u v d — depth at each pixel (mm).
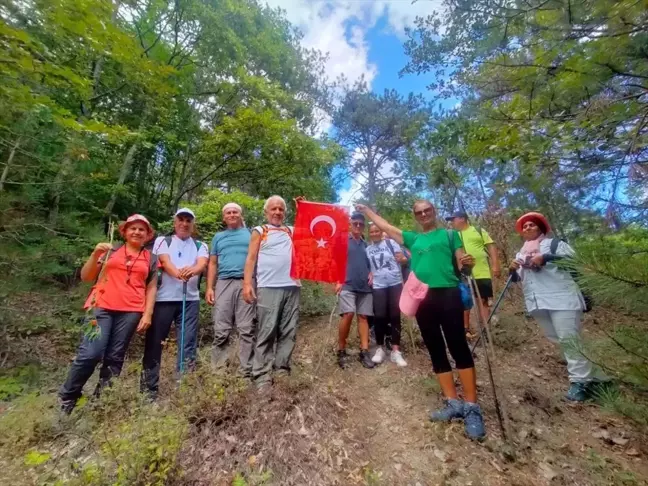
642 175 2215
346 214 3523
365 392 3463
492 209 7227
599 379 3127
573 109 2619
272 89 9953
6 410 3121
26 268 4207
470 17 2715
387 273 4227
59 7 3184
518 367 4109
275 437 2508
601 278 1528
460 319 2799
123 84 7238
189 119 9477
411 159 11438
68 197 5688
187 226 3773
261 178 9297
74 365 2855
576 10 2201
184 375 3006
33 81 3520
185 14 9141
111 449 2070
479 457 2498
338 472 2324
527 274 3594
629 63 2232
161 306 3391
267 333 3127
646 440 2703
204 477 2174
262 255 3332
